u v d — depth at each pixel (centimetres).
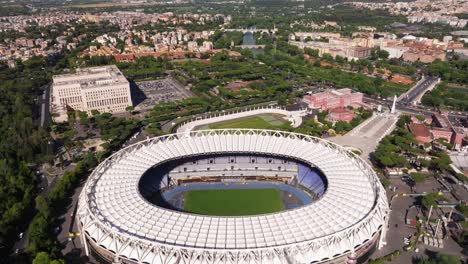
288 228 19812
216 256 18300
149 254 19025
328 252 19612
